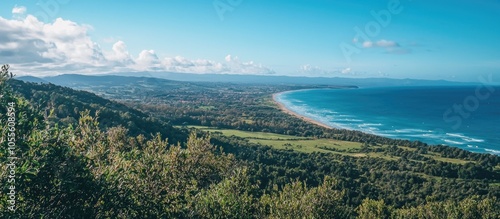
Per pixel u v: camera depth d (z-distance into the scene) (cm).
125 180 1628
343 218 3750
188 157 2483
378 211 4981
